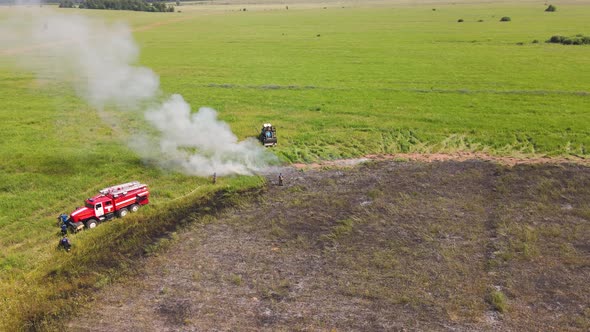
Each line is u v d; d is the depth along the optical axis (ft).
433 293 72.23
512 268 77.87
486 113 163.84
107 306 70.85
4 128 155.22
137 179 117.29
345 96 193.06
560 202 99.86
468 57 270.26
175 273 78.43
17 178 116.47
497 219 93.45
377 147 137.39
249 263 80.74
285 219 95.71
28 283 76.69
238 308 69.31
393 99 186.29
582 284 73.46
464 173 115.65
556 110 163.73
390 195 105.09
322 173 119.55
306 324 65.77
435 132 147.64
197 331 64.59
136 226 94.22
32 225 94.68
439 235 88.33
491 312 67.87
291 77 232.94
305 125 157.38
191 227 93.45
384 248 84.48
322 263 80.43
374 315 67.51
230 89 209.97
